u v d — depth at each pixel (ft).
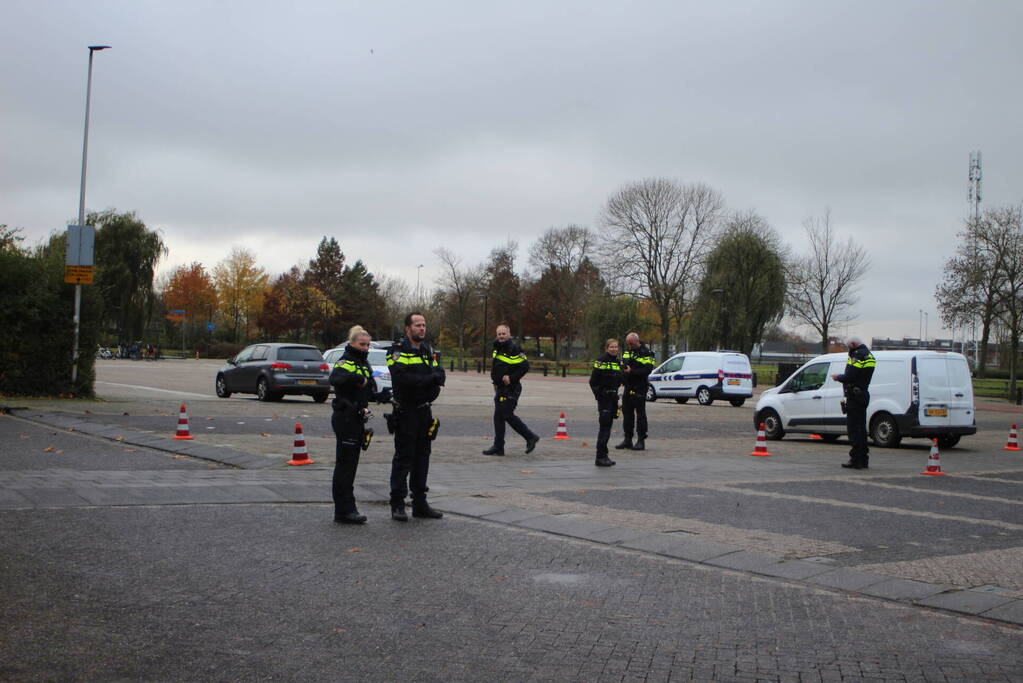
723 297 193.98
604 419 43.27
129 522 26.25
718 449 55.16
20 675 14.43
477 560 23.03
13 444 43.04
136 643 16.14
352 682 14.52
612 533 26.53
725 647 16.70
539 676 14.98
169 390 98.17
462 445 51.26
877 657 16.31
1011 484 41.70
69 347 73.61
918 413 59.11
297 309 308.81
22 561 21.42
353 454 27.37
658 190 209.36
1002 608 19.47
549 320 313.12
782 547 25.27
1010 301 151.43
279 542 24.45
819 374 64.34
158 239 210.79
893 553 24.93
